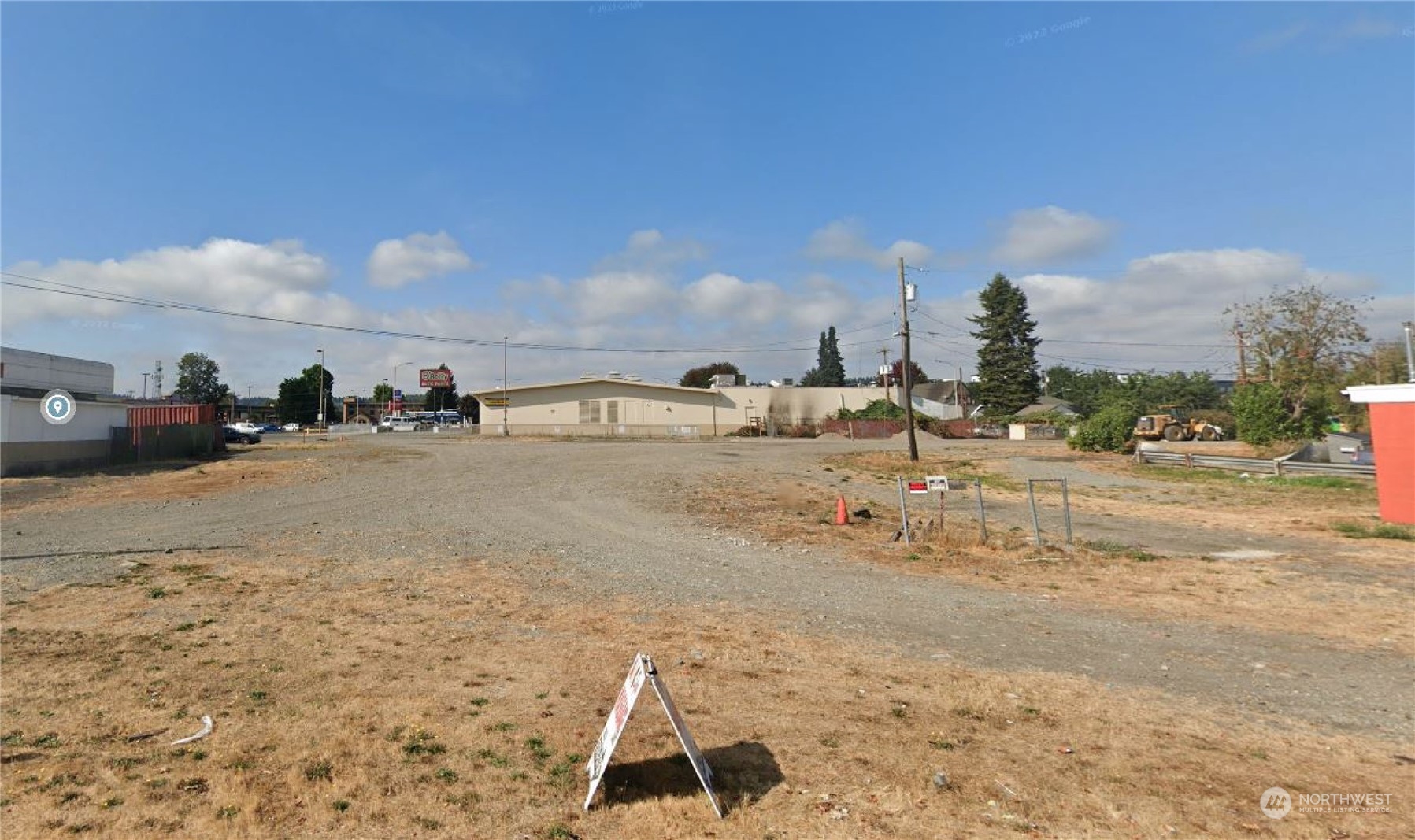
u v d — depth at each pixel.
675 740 5.26
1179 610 9.32
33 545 13.54
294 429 83.00
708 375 103.19
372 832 4.02
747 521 17.06
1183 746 5.13
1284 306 36.25
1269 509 18.33
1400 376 35.81
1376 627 8.40
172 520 16.62
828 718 5.68
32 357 30.55
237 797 4.39
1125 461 32.19
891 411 67.88
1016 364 82.19
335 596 9.97
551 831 4.02
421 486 23.16
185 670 6.88
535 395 64.12
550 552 13.36
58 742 5.23
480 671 6.91
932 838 3.88
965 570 12.01
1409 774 4.69
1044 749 5.06
